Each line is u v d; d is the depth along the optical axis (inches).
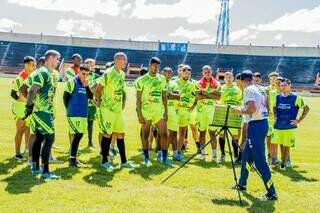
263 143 311.6
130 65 3080.7
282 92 431.5
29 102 318.0
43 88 326.3
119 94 384.2
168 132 442.9
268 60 3011.8
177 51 3161.9
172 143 449.7
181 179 354.9
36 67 434.3
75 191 299.7
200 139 471.8
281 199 312.0
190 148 562.3
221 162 452.1
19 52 3193.9
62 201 275.1
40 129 330.3
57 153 454.3
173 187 329.1
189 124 493.4
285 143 430.0
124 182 334.6
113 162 414.9
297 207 293.4
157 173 372.8
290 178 389.7
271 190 309.9
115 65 382.3
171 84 448.8
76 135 381.4
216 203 291.7
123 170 378.0
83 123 381.1
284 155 434.3
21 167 366.9
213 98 469.1
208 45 3134.8
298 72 2871.6
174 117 444.8
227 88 474.9
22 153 431.2
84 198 284.2
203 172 390.3
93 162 408.5
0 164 375.6
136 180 343.3
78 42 3267.7
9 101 1062.4
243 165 330.3
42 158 333.4
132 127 754.2
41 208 258.8
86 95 381.7
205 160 463.2
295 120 427.8
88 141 516.1
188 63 3068.4
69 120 378.6
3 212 248.4
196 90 470.3
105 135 382.0
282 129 428.8
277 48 3029.0
